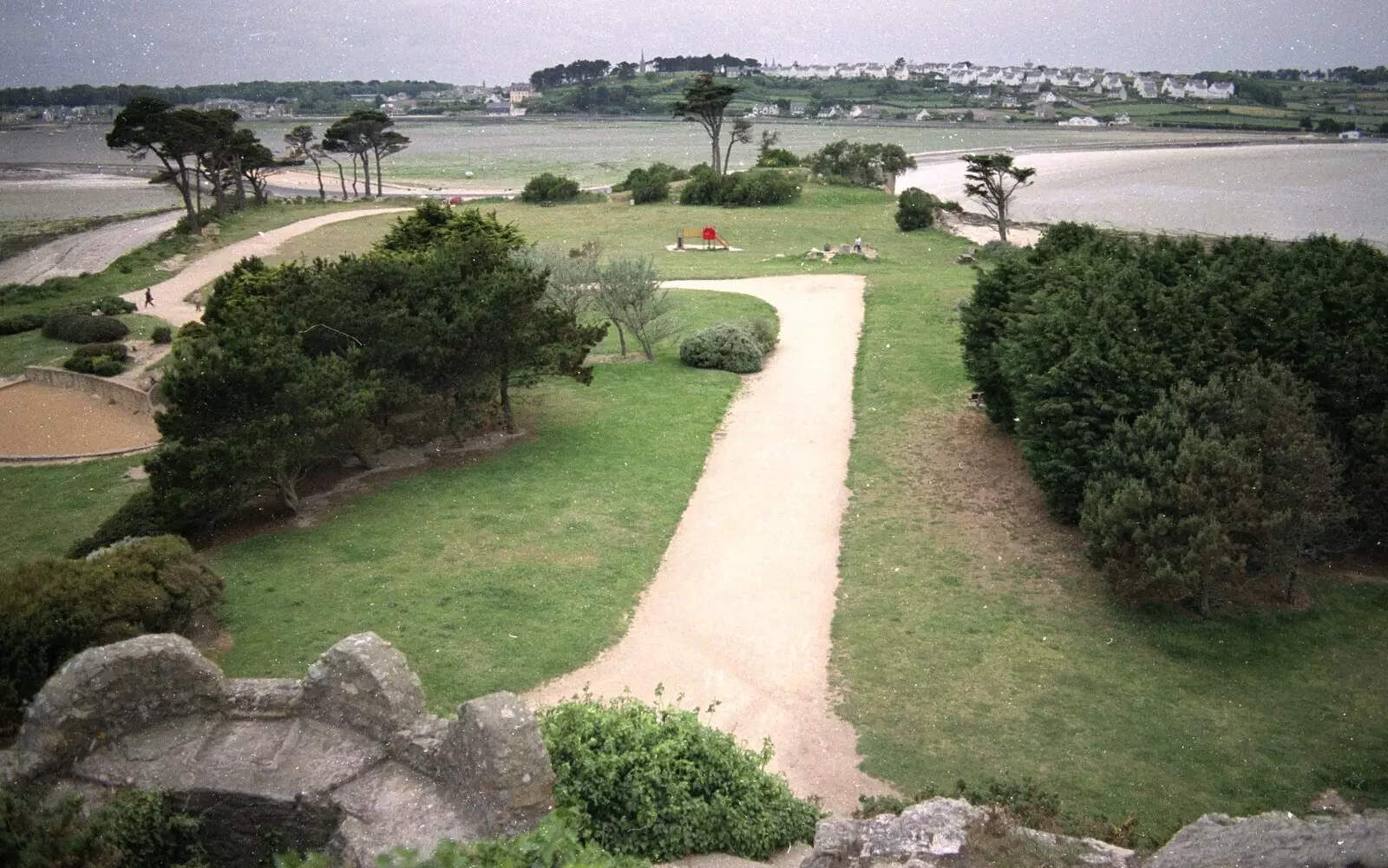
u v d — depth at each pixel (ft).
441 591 90.27
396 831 42.11
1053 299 115.03
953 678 79.10
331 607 86.89
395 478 118.52
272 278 147.13
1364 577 94.32
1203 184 478.59
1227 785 66.13
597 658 81.20
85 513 120.47
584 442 130.52
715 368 165.99
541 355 127.13
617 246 301.43
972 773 67.00
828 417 143.13
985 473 120.57
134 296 255.09
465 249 132.26
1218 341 102.06
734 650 83.30
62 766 45.14
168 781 44.65
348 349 115.44
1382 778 66.54
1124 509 87.35
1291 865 39.40
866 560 99.96
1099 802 63.77
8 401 173.17
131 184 602.44
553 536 102.68
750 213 361.92
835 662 81.87
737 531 106.93
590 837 45.91
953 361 164.96
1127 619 87.92
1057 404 100.48
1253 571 92.73
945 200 440.86
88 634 71.36
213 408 100.22
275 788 44.55
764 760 60.03
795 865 50.70
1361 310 104.12
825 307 207.62
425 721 48.01
